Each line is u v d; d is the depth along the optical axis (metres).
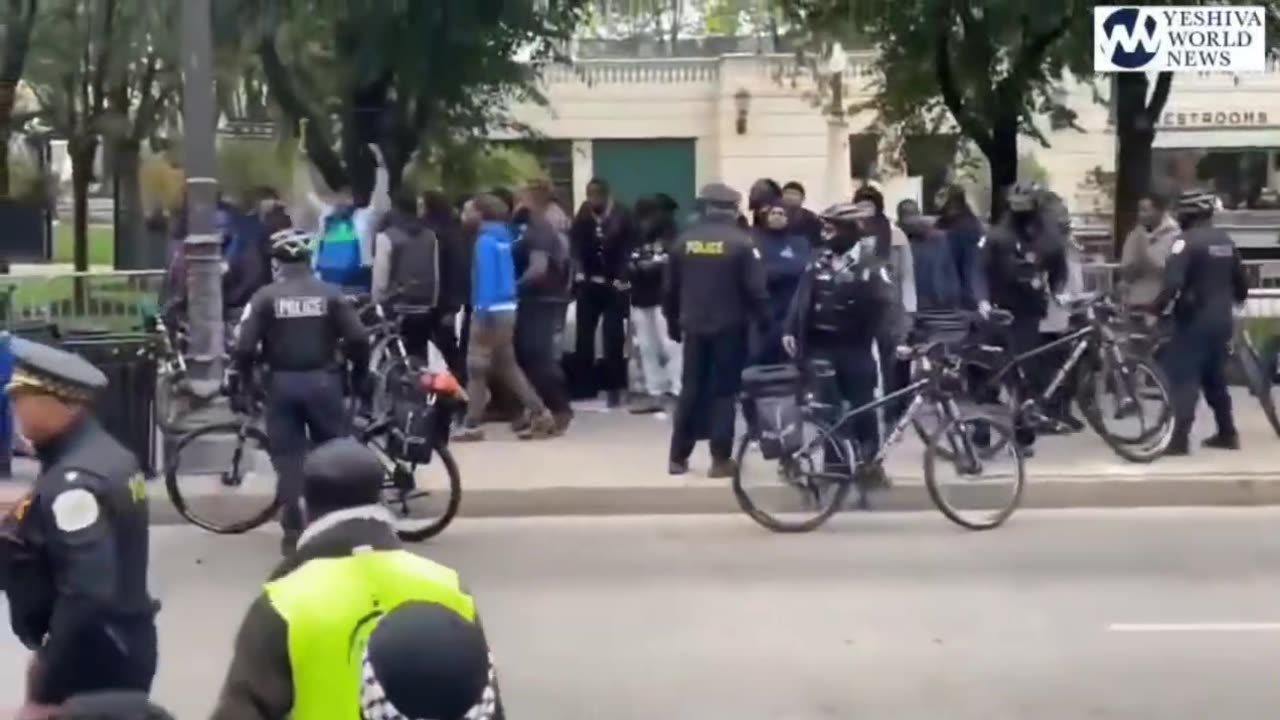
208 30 12.58
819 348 11.31
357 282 14.96
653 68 32.22
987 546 10.61
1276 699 7.22
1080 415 14.56
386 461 10.50
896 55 20.22
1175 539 10.85
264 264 15.11
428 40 18.05
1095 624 8.57
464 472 12.46
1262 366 14.27
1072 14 17.73
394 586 3.44
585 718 6.95
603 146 32.41
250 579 9.70
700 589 9.41
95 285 14.16
